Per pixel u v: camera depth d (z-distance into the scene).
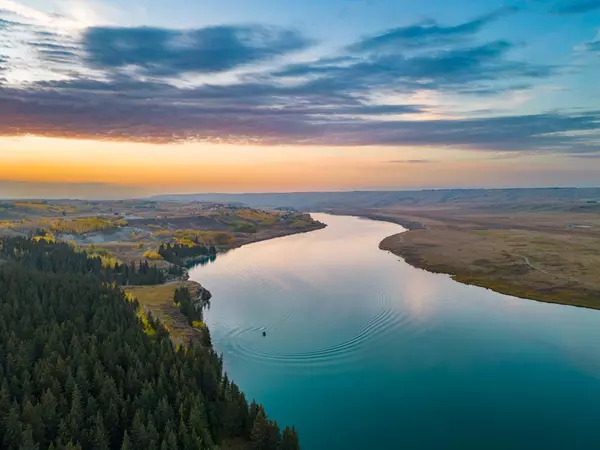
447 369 94.19
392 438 71.00
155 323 108.56
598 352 102.56
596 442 69.19
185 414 66.94
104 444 59.09
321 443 70.19
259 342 109.06
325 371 94.31
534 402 80.81
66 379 69.75
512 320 126.31
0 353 74.56
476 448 68.12
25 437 54.97
